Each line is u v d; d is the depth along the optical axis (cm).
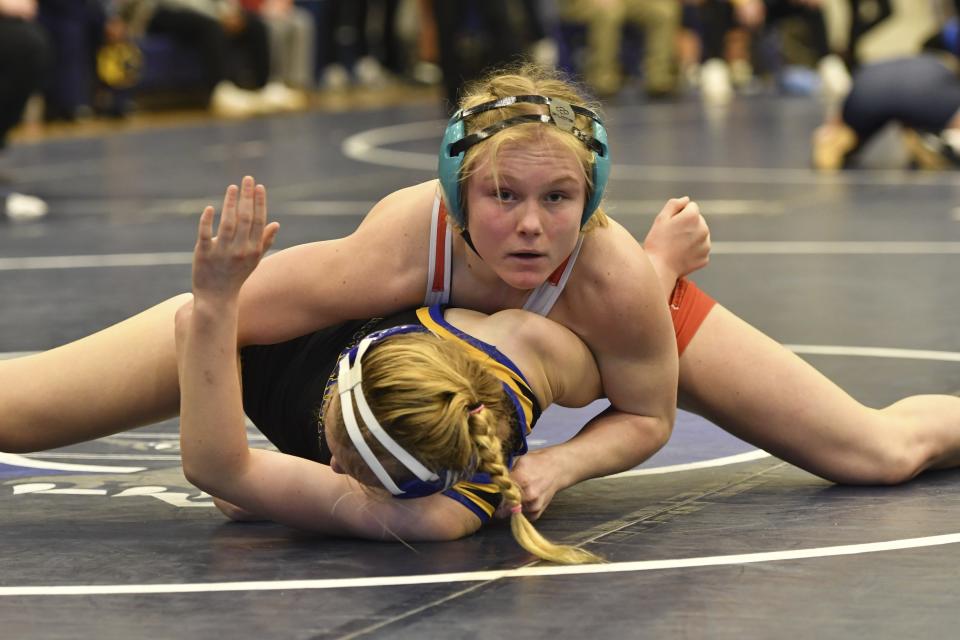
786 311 726
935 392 538
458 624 289
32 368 390
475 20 2078
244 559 343
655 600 302
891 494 402
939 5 1446
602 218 366
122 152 1636
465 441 327
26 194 1272
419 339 338
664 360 379
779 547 343
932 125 1402
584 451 371
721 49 2531
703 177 1392
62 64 1878
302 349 385
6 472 444
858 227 1049
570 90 349
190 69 2095
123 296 773
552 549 332
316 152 1645
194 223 1100
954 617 290
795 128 1945
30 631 290
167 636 286
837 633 281
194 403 347
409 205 372
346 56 2639
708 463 445
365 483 340
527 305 369
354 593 312
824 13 2611
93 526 379
